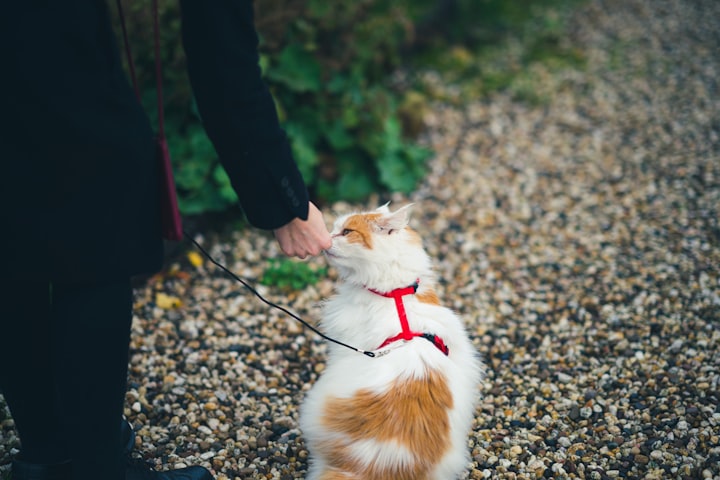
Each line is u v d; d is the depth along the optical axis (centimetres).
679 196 447
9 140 148
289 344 322
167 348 315
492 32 739
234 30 160
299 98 451
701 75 624
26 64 142
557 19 779
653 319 333
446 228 430
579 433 266
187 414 275
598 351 314
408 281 230
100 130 152
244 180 173
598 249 402
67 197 155
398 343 216
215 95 163
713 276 361
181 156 392
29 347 191
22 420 205
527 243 414
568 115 575
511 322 342
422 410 206
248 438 264
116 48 161
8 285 175
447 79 636
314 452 216
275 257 393
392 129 472
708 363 298
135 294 352
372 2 505
